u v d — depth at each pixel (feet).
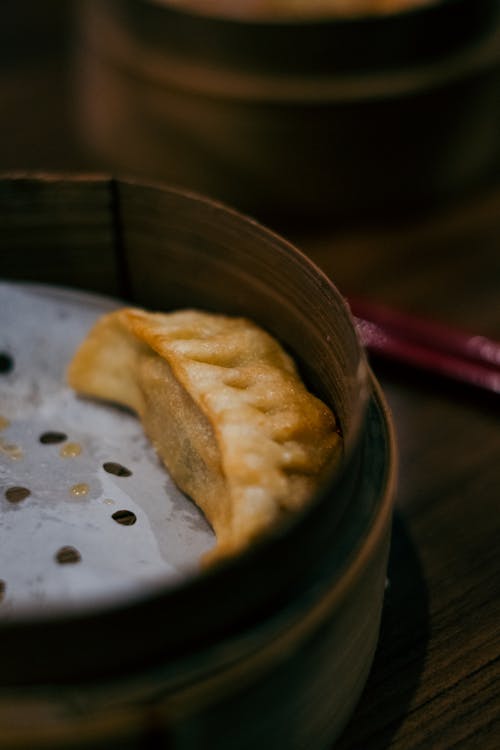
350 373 1.37
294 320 1.53
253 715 1.28
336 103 2.15
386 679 1.50
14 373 1.66
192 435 1.49
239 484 1.40
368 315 1.97
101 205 1.62
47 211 1.63
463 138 2.30
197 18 2.14
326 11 2.21
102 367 1.62
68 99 2.94
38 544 1.45
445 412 1.86
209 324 1.58
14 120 2.81
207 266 1.60
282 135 2.20
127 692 1.23
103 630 1.21
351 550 1.31
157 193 1.58
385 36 2.12
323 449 1.45
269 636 1.26
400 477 1.75
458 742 1.45
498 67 2.27
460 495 1.73
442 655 1.53
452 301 2.13
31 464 1.56
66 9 3.54
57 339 1.67
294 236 2.31
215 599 1.23
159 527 1.49
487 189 2.47
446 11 2.14
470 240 2.29
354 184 2.27
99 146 2.54
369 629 1.41
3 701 1.23
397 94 2.16
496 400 1.86
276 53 2.14
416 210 2.35
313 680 1.32
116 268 1.68
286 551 1.25
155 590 1.20
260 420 1.44
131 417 1.63
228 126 2.22
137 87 2.28
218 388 1.47
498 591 1.59
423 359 1.90
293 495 1.40
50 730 1.21
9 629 1.19
